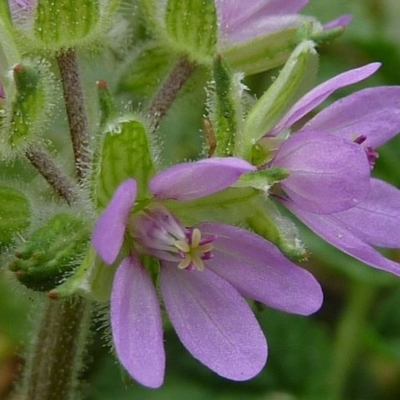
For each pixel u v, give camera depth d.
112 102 0.09
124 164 0.09
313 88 0.10
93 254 0.09
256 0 0.10
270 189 0.10
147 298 0.09
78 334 0.11
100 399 0.13
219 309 0.09
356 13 0.15
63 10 0.10
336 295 0.15
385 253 0.14
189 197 0.09
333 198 0.09
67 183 0.10
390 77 0.15
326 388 0.14
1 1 0.09
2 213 0.10
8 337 0.14
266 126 0.09
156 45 0.11
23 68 0.09
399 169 0.14
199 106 0.11
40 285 0.09
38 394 0.11
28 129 0.09
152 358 0.09
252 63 0.11
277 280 0.09
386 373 0.14
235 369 0.09
